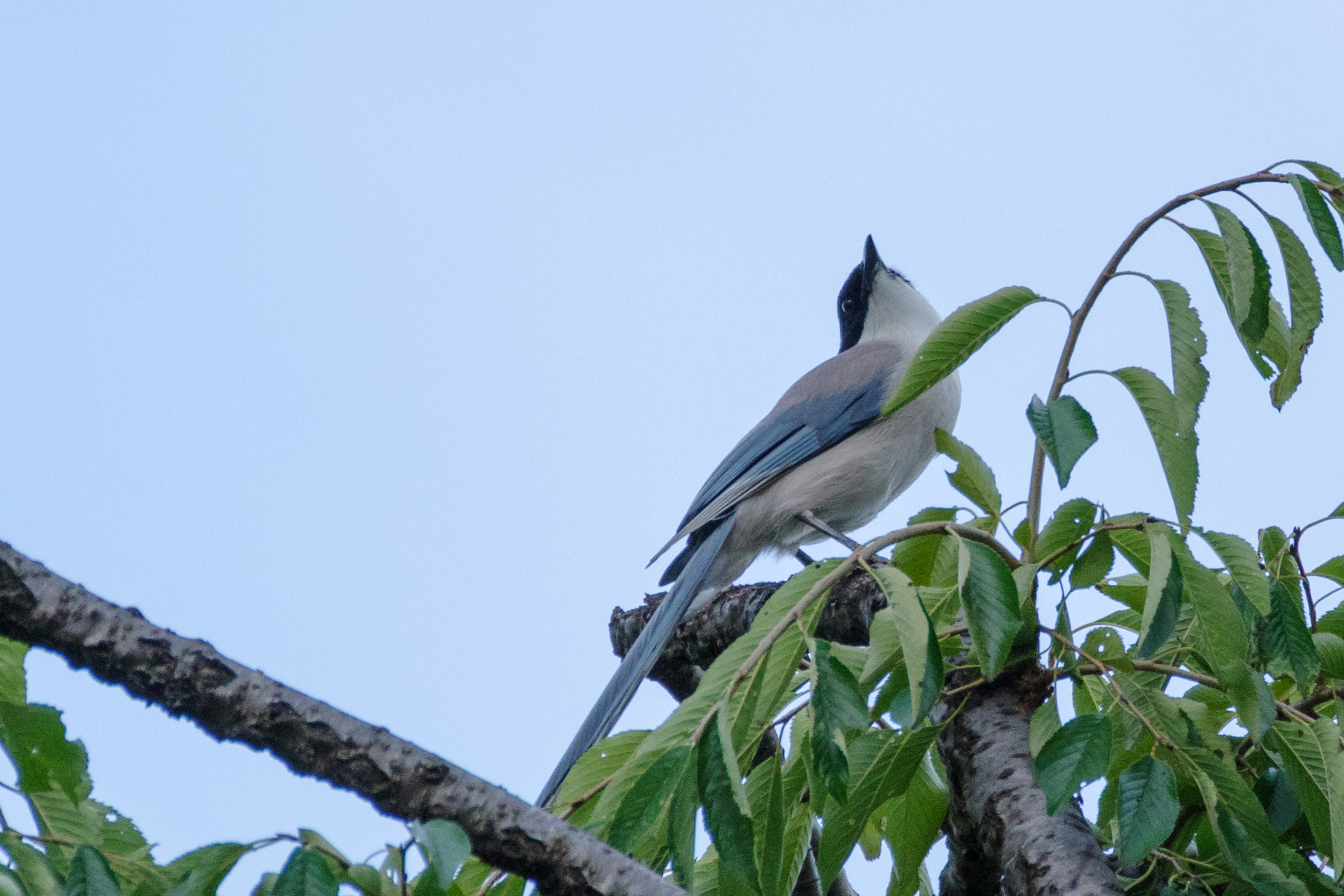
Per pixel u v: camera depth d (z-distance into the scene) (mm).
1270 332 6551
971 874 6863
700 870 6094
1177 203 6430
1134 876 6652
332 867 3908
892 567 5289
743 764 5457
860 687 5406
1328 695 6590
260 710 4152
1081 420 5473
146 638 4129
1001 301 6488
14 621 4055
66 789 4551
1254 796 5527
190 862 3939
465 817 4238
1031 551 6594
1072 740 5312
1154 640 5488
